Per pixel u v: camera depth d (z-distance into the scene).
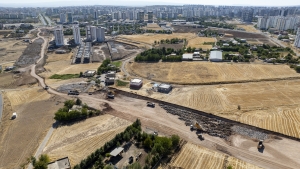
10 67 180.38
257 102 116.88
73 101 114.69
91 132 91.94
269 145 83.88
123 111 109.50
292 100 118.75
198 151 80.31
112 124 97.94
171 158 76.62
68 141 86.19
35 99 123.50
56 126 96.50
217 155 78.44
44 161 70.62
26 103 118.69
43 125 97.25
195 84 142.25
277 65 178.75
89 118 103.19
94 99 122.69
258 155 78.62
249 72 162.88
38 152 79.94
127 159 76.00
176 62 190.12
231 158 77.00
